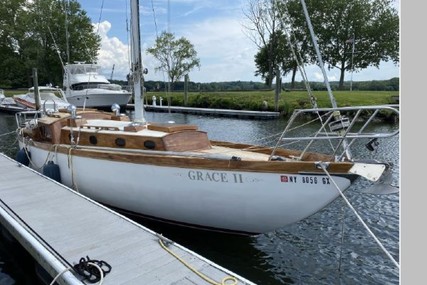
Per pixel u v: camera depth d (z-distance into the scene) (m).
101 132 7.77
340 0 41.28
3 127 26.00
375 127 22.95
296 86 47.28
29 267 6.27
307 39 35.38
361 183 10.68
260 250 6.77
